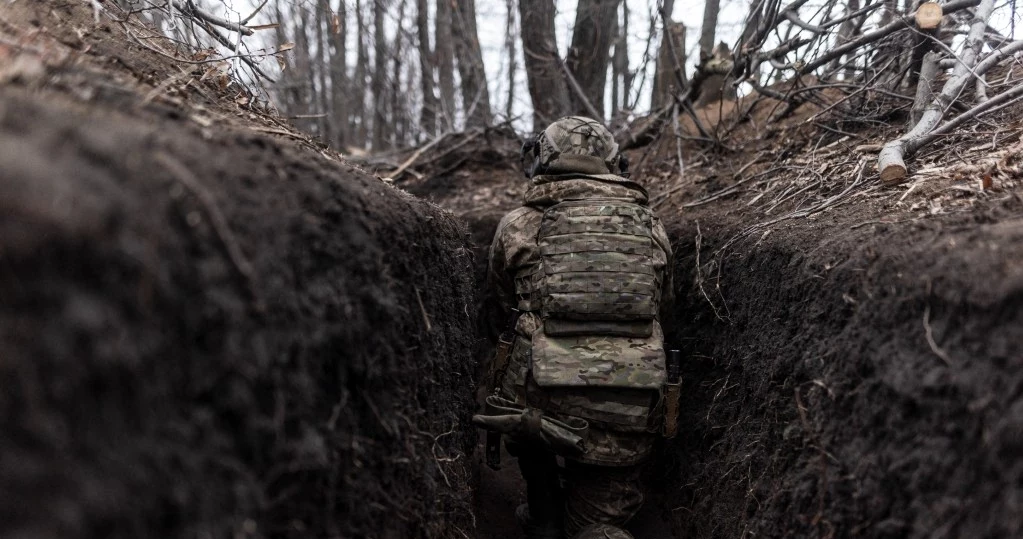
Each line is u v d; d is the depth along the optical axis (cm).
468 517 219
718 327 255
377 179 226
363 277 143
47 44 160
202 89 206
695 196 355
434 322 196
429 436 180
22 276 74
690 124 471
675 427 229
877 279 153
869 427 143
